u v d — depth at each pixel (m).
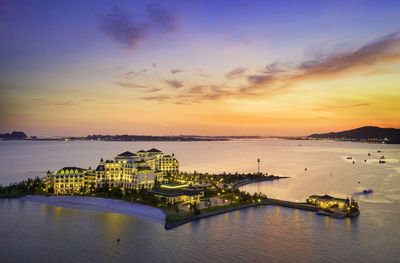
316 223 192.38
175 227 183.00
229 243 158.38
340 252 147.62
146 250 148.88
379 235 170.50
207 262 137.00
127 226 183.62
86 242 158.12
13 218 198.12
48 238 163.00
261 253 146.50
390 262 137.62
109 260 138.00
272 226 186.25
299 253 146.50
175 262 136.75
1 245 153.38
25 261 136.50
